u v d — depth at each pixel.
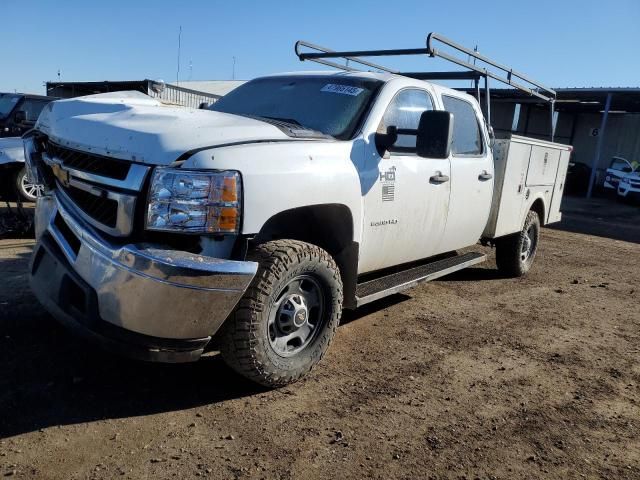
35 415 3.16
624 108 29.42
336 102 4.50
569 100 27.03
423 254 5.16
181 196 3.04
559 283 7.54
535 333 5.37
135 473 2.76
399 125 4.60
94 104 4.07
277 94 4.88
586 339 5.34
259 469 2.87
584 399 4.04
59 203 3.63
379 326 5.16
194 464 2.86
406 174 4.54
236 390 3.65
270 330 3.54
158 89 18.17
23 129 12.23
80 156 3.49
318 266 3.65
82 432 3.05
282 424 3.31
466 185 5.44
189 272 2.94
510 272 7.45
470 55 6.03
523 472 3.08
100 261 3.08
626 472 3.17
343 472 2.91
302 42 6.48
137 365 3.85
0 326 4.23
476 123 5.83
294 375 3.67
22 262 6.08
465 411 3.69
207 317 3.12
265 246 3.48
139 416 3.26
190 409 3.38
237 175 3.18
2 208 9.05
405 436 3.31
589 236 13.02
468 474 3.01
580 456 3.29
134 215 3.06
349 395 3.75
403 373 4.17
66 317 3.26
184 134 3.21
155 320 3.01
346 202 3.90
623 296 7.13
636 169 25.48
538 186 7.33
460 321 5.51
